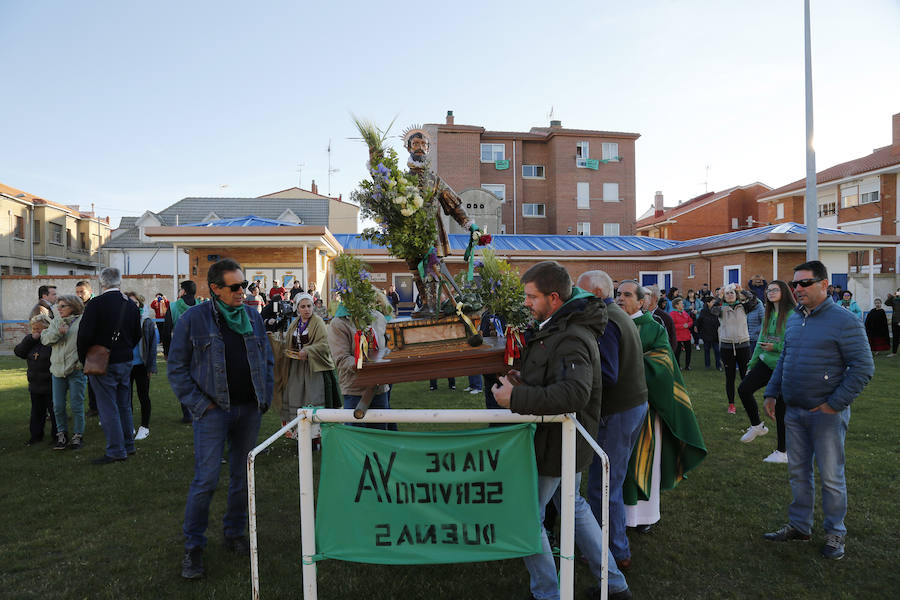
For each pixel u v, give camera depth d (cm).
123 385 556
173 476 490
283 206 3572
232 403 346
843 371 342
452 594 304
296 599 299
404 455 237
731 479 471
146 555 348
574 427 237
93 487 463
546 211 3772
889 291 2344
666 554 347
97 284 1981
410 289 2094
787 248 1858
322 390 557
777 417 512
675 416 362
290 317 680
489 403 511
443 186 299
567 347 236
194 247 1686
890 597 297
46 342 562
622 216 3706
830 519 342
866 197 2844
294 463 527
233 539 357
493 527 238
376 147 288
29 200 3117
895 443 566
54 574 324
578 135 3669
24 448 580
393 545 238
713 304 1127
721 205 4009
